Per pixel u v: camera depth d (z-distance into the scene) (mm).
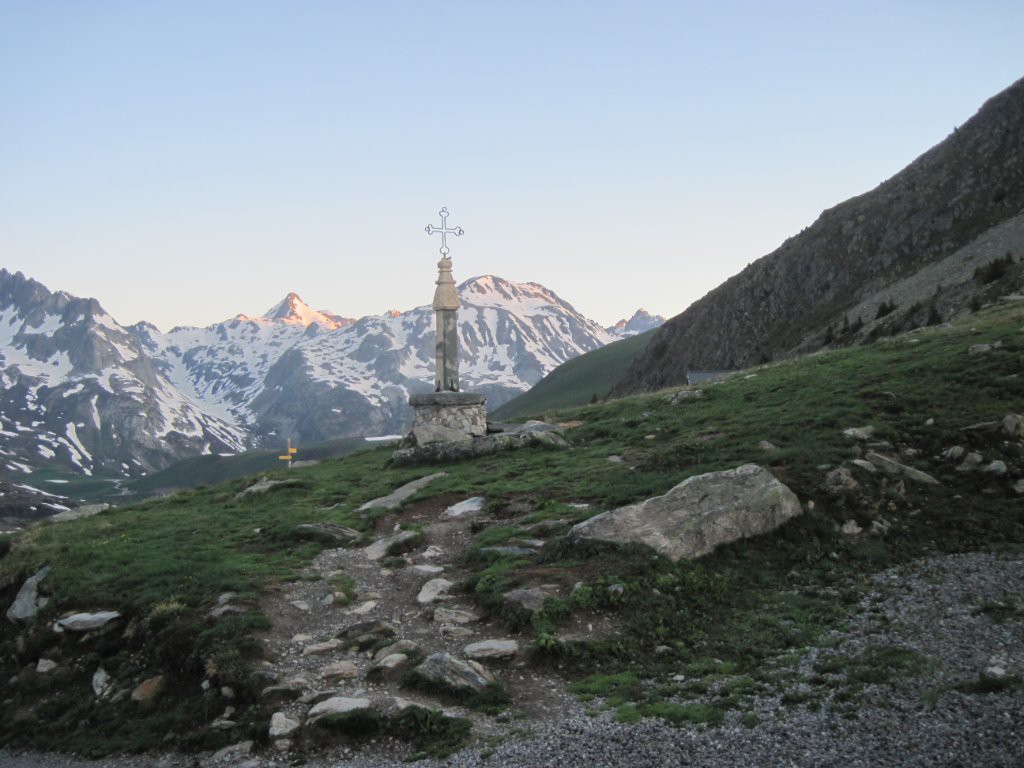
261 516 28047
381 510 26594
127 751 14914
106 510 33438
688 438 29328
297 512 28094
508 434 34219
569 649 15672
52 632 19375
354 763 12977
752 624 16531
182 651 17281
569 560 19281
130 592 20188
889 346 39344
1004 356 29719
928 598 16812
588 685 14633
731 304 165750
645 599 17391
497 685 14734
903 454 23625
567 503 24125
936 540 19625
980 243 102000
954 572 17922
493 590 18203
